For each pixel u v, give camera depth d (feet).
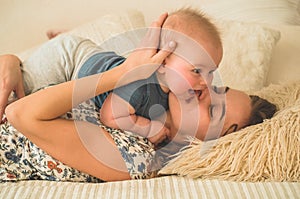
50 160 2.95
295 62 4.78
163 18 3.07
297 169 2.96
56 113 2.91
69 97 2.91
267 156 2.98
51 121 2.92
